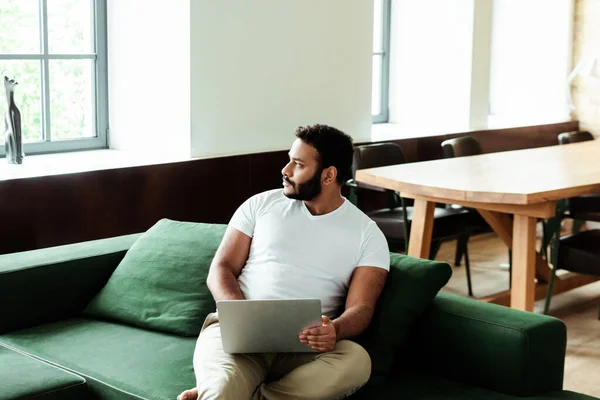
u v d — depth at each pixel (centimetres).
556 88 858
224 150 552
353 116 644
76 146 548
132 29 546
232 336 277
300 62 596
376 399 279
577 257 474
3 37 503
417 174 486
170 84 534
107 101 564
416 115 782
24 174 448
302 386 275
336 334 280
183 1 518
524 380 283
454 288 587
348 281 311
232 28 545
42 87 527
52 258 354
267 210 320
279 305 271
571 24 844
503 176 478
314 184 308
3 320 335
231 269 320
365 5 642
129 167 486
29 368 287
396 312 301
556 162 536
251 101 565
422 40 770
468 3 741
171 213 512
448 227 528
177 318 329
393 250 592
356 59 641
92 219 471
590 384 418
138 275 349
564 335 294
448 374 301
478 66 754
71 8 536
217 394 265
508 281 607
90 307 354
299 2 589
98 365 298
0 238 432
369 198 650
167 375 289
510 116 870
